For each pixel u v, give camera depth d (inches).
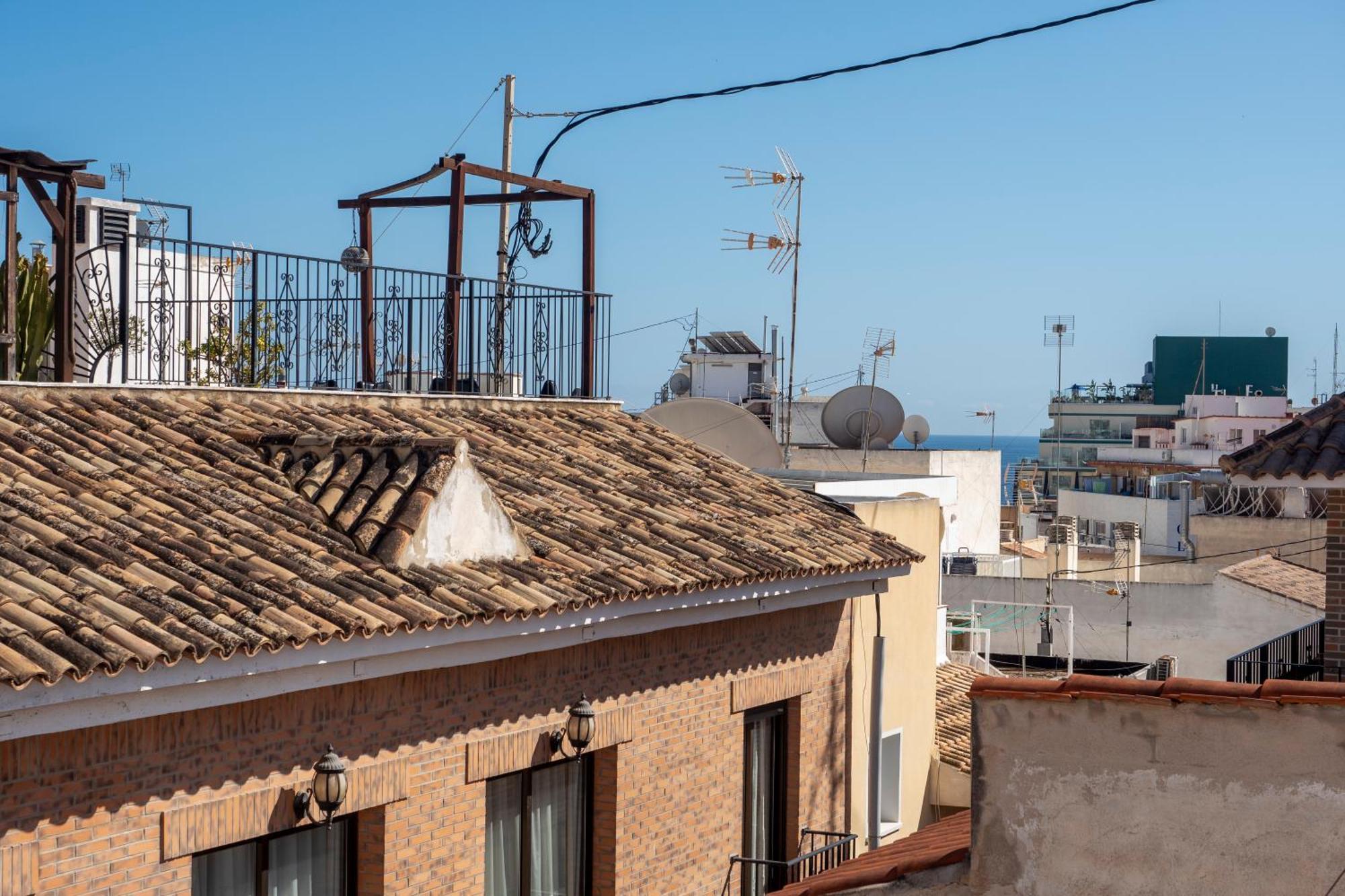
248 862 362.0
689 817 501.4
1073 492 2586.1
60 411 440.1
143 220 756.6
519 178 634.8
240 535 380.2
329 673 354.0
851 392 1803.6
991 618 1417.3
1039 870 297.3
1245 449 507.5
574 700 446.0
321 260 537.3
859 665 625.9
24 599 310.2
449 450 414.6
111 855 316.8
